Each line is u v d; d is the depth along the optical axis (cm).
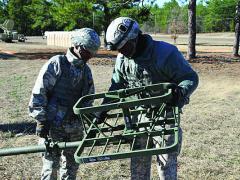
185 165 590
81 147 302
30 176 541
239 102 1040
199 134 739
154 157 604
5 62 1959
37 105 385
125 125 326
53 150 343
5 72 1557
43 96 387
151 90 342
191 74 364
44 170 410
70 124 404
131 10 2427
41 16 3566
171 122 336
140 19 2473
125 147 645
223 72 1673
